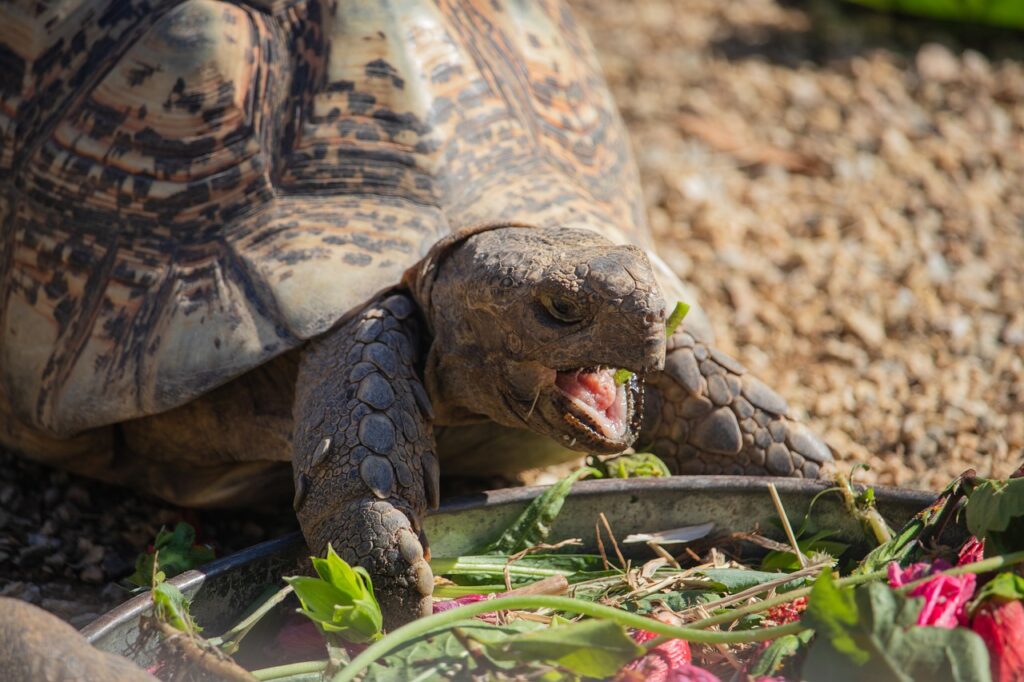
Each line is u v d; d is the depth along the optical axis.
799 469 6.01
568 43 7.00
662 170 10.73
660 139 11.31
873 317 8.82
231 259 5.45
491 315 4.87
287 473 5.91
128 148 5.84
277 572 4.96
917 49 13.38
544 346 4.68
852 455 7.29
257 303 5.29
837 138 11.48
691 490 5.34
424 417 5.05
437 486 4.98
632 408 5.15
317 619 4.38
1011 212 10.39
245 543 6.32
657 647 4.35
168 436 5.88
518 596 4.18
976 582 4.40
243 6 6.03
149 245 5.64
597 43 13.26
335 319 5.17
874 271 9.42
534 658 4.07
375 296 5.25
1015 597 4.05
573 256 4.62
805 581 4.88
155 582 4.54
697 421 6.05
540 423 5.00
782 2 14.62
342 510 4.77
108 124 5.92
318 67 5.80
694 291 9.00
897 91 12.39
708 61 12.95
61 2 6.28
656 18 14.05
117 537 6.25
